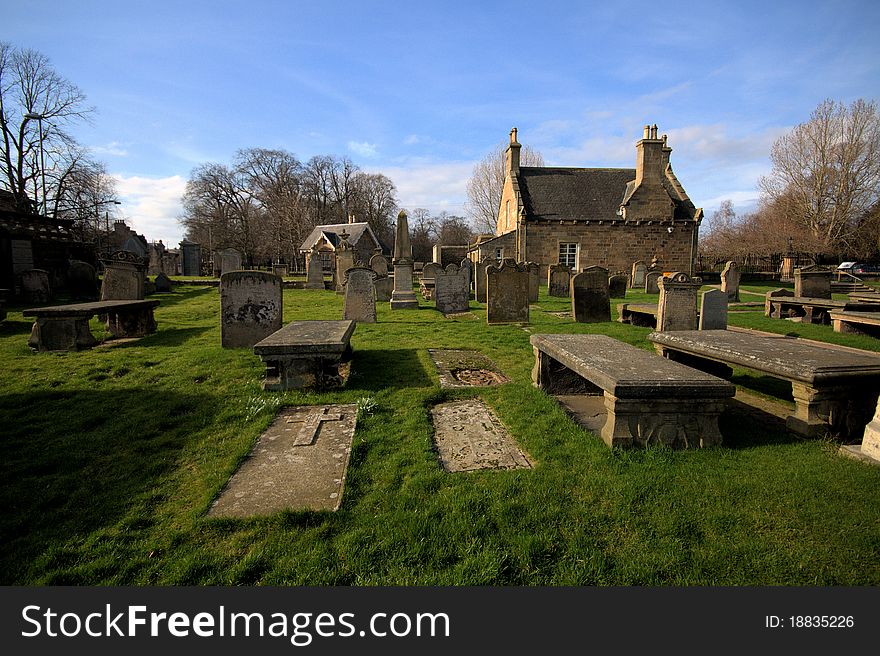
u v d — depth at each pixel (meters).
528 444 3.91
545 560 2.41
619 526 2.69
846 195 34.94
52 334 7.47
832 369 3.85
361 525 2.71
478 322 11.34
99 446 3.88
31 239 16.81
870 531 2.58
